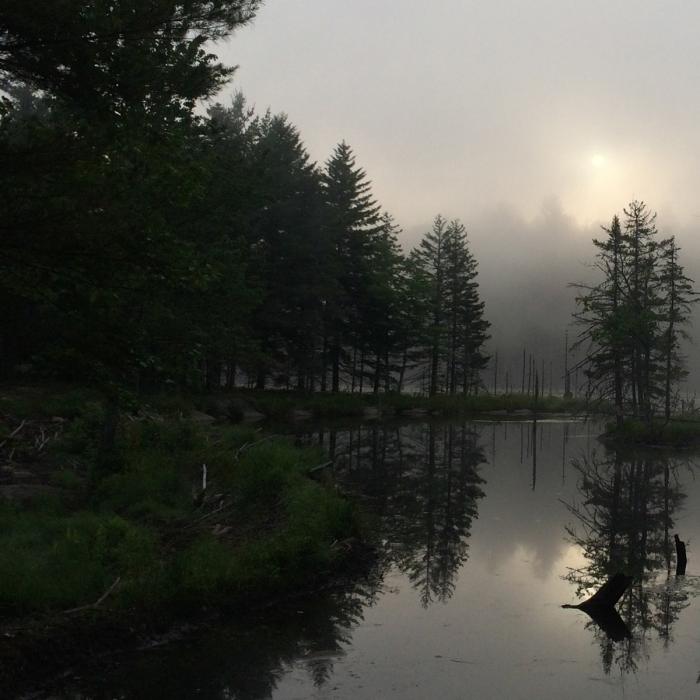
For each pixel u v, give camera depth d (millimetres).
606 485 22625
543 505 18484
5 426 16438
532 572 11516
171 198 7688
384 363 70562
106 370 7129
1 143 6230
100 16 6465
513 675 7094
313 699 6348
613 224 43344
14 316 6664
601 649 7926
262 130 57906
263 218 45375
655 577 11375
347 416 49312
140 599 7754
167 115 8672
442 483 21562
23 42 6531
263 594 8977
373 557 11750
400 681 6844
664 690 6793
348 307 61906
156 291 7895
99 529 9203
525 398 72625
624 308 42406
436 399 65188
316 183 52656
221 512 12016
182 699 6223
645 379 42719
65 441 16031
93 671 6648
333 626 8297
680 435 37875
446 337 76688
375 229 66000
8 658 6312
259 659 7199
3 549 8453
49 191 6484
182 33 7352
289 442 20172
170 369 7559
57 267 6402
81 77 6715
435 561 11953
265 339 49406
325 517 11766
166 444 16438
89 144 6562
